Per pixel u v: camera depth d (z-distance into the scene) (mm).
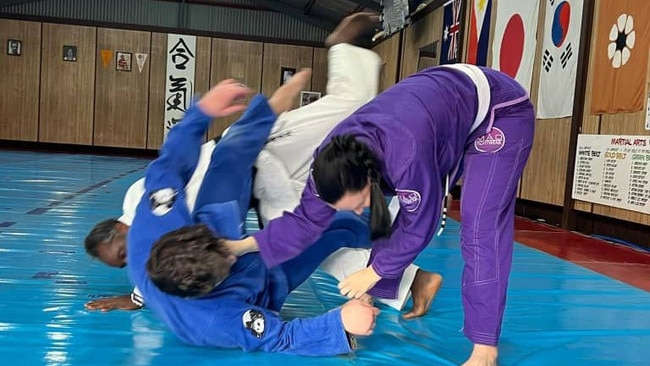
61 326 1899
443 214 1720
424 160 1498
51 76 12695
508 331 2109
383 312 2232
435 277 2180
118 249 2004
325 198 1517
